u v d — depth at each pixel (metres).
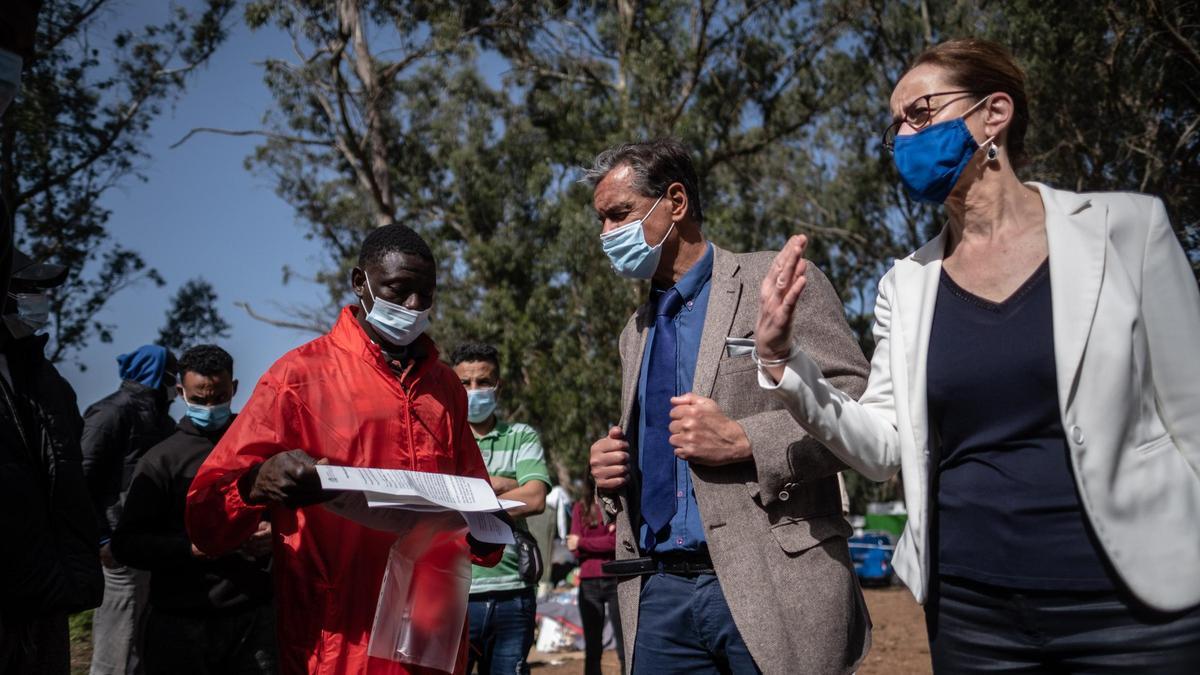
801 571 2.98
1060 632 2.23
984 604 2.33
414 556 2.90
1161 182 19.08
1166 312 2.25
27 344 3.36
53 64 20.38
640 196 3.35
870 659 10.54
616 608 8.41
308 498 2.67
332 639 2.90
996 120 2.48
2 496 3.02
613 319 23.12
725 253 3.43
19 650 3.10
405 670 2.93
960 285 2.50
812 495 3.05
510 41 25.67
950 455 2.44
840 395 2.65
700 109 24.33
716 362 3.18
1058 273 2.29
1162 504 2.18
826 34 24.95
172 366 6.33
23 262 3.73
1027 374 2.29
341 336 3.18
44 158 20.89
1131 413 2.20
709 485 3.05
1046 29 21.14
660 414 3.28
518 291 24.94
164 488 4.66
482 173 25.22
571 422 22.58
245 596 4.60
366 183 26.45
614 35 24.72
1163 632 2.13
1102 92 20.67
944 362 2.42
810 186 32.91
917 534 2.43
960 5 24.83
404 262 3.14
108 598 5.89
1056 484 2.24
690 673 3.15
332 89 24.98
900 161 2.55
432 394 3.28
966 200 2.51
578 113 24.48
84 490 3.36
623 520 3.31
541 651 12.40
